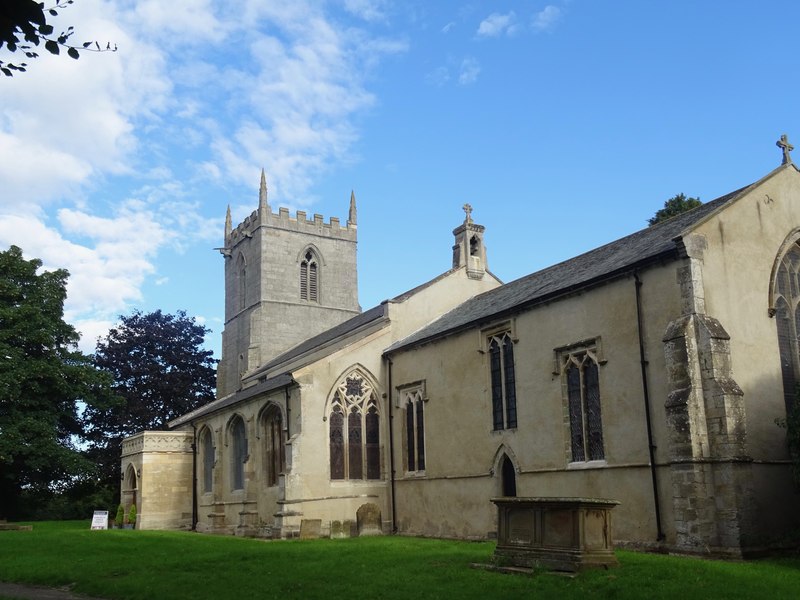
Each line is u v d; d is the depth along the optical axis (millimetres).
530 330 30734
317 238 70000
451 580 18500
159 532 41500
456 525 33906
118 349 73250
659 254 25109
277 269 67375
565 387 28969
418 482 36719
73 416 57125
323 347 49688
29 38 9305
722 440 22781
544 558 18688
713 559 21812
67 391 54219
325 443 37875
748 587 16516
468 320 34562
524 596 16141
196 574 21797
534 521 19203
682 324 23906
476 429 33344
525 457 30359
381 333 40406
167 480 52062
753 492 22734
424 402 36812
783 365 26297
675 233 27844
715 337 23500
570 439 28516
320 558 24031
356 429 38938
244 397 44281
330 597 17219
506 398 31938
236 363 69000
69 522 57438
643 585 16641
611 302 27141
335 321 69438
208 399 75938
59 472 55406
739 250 25719
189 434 53281
